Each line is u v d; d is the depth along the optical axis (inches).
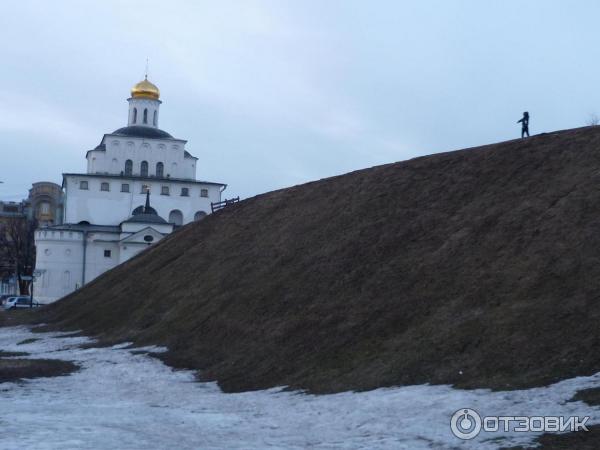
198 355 1179.3
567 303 819.4
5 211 5753.0
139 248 3457.2
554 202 1081.4
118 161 4020.7
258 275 1434.5
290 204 1815.9
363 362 895.1
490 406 652.1
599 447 520.7
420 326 929.5
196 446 597.0
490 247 1047.6
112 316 1743.4
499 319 848.3
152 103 4180.6
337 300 1128.2
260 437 641.6
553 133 1376.7
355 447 575.5
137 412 785.6
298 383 897.5
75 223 3846.0
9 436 621.9
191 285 1630.2
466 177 1358.3
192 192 4001.0
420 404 695.7
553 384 681.6
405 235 1241.4
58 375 1104.8
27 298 3193.9
